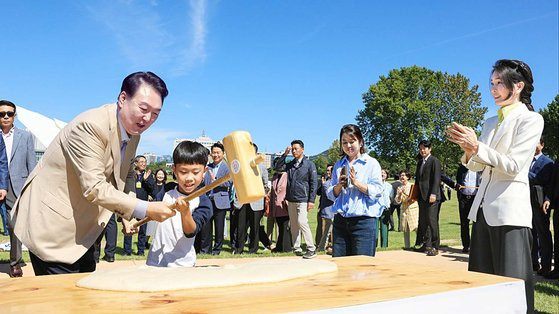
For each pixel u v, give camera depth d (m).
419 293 1.62
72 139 2.42
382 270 2.12
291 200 8.07
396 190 10.12
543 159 6.61
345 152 4.53
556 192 6.38
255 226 8.79
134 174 3.34
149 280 1.70
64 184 2.55
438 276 1.96
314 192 8.12
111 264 7.00
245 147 2.05
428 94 52.16
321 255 8.38
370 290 1.67
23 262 6.62
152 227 5.86
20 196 2.65
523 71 3.20
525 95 3.25
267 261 2.20
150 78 2.50
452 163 50.59
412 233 13.75
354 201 4.27
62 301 1.51
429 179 8.34
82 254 2.63
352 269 2.14
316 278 1.91
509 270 3.01
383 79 53.41
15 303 1.49
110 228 7.31
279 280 1.82
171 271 1.87
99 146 2.44
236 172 2.03
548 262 6.52
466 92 51.91
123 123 2.54
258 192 2.00
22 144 5.93
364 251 4.25
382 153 53.62
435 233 8.36
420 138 51.88
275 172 9.18
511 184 3.07
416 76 51.81
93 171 2.39
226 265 2.04
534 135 3.03
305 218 7.98
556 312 4.52
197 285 1.69
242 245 8.61
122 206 2.37
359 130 4.49
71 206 2.57
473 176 8.54
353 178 4.20
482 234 3.26
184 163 3.01
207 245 8.49
